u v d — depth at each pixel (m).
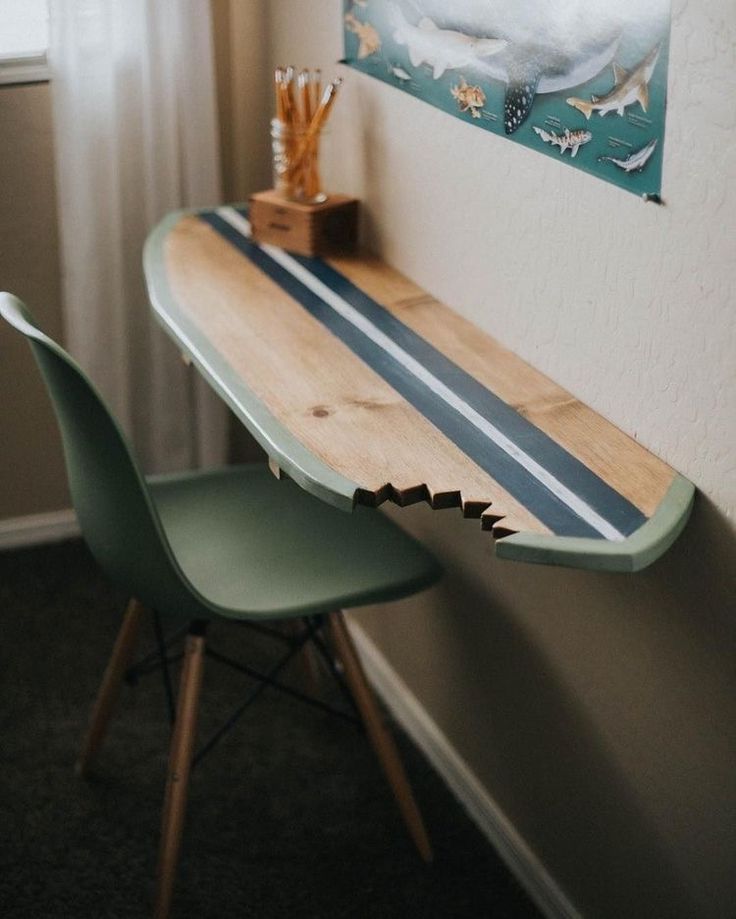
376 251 2.40
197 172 2.83
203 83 2.75
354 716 2.57
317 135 2.36
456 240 2.10
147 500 1.84
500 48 1.86
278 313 2.14
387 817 2.32
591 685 1.92
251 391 1.88
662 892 1.88
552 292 1.86
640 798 1.87
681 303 1.59
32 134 2.79
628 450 1.71
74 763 2.42
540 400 1.85
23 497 3.09
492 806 2.29
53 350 1.76
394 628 2.54
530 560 1.50
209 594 2.01
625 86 1.61
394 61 2.18
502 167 1.92
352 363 1.97
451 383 1.90
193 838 2.26
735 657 1.61
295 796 2.36
